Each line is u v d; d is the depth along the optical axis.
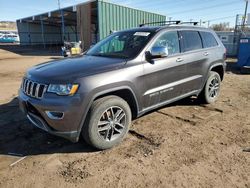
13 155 3.34
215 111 5.04
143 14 20.66
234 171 2.89
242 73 10.39
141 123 4.37
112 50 4.27
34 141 3.74
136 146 3.54
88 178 2.80
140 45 3.91
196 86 4.92
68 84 2.99
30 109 3.38
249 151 3.35
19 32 37.84
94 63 3.55
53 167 3.04
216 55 5.30
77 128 3.10
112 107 3.36
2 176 2.86
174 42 4.37
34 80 3.27
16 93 6.75
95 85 3.10
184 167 2.98
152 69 3.80
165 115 4.77
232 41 19.38
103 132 3.38
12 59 17.88
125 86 3.43
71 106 2.96
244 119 4.57
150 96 3.88
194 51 4.72
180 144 3.57
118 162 3.12
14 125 4.35
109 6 17.72
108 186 2.66
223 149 3.41
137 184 2.69
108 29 17.98
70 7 21.67
